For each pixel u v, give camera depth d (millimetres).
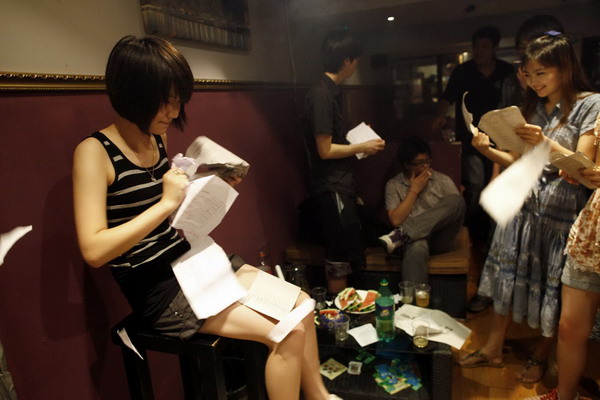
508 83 2678
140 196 1201
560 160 1404
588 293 1531
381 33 4695
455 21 4402
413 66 4750
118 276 1243
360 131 2326
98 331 1398
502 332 2059
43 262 1209
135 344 1282
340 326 1915
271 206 2666
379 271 2516
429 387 1887
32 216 1175
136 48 1075
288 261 2732
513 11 4023
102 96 1425
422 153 2389
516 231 1880
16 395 1068
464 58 4559
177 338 1226
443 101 3416
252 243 2410
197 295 1205
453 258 2410
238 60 2381
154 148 1316
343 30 2146
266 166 2623
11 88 1104
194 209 1137
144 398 1336
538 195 1802
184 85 1119
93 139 1136
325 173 2266
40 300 1201
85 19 1362
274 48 2883
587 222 1464
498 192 1174
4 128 1100
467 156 3332
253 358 1354
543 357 2004
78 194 1080
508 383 1988
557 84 1630
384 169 2848
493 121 1645
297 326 1255
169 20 1716
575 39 3898
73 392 1309
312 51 3459
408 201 2447
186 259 1275
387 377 1959
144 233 1073
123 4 1520
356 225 2326
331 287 2408
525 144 1656
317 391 1462
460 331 1882
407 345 1823
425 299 2100
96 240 1041
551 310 1791
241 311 1234
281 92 2900
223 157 1318
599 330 1778
